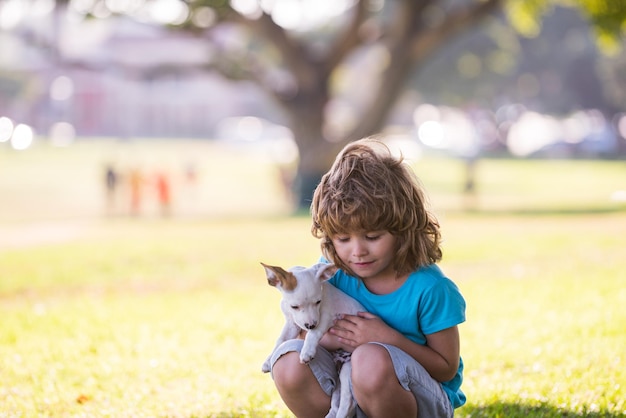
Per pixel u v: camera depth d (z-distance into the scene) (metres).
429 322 4.07
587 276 10.18
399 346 4.02
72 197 31.62
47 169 43.97
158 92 93.38
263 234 18.02
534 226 18.28
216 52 26.64
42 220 23.77
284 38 25.27
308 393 4.09
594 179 37.69
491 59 59.44
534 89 69.44
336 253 4.13
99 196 32.12
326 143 25.78
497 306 8.48
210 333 7.57
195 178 33.88
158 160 51.88
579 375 5.65
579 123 80.06
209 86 94.12
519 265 11.91
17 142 66.56
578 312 7.88
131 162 48.75
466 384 5.67
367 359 3.89
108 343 7.17
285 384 4.09
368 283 4.20
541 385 5.46
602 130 73.75
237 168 48.41
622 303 8.14
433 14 24.33
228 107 95.12
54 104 92.06
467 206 25.67
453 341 4.10
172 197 31.91
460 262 12.55
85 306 9.30
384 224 3.90
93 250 15.44
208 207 28.80
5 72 93.75
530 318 7.76
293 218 23.03
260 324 7.99
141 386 5.80
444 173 43.97
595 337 6.73
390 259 4.08
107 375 6.14
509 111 79.00
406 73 24.67
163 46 71.25
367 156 4.04
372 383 3.87
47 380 5.96
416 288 4.08
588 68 67.44
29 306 9.46
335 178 4.02
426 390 3.97
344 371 4.01
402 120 88.38
